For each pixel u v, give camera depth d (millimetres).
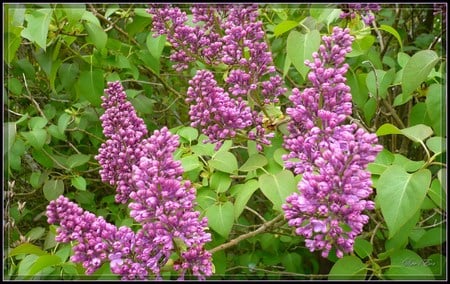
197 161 2168
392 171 1724
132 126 2055
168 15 2482
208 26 2619
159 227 1650
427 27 3752
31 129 2855
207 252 1755
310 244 1585
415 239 2309
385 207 1670
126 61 3002
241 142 2461
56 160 3023
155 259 1700
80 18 2520
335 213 1550
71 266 1986
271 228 2408
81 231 1670
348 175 1500
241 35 2256
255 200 3287
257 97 2258
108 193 3580
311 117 1751
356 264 1977
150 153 1682
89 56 2928
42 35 2387
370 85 2510
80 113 3166
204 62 2580
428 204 2004
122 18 3287
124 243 1708
